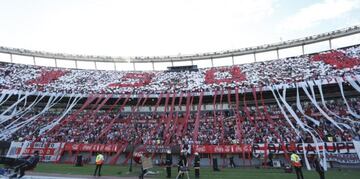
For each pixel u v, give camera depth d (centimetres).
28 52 6197
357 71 3934
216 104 4844
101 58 6650
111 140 3925
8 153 3725
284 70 4975
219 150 3531
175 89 5069
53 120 4528
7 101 4800
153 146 3691
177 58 6575
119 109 4953
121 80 5731
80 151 3791
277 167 3141
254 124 4012
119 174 2455
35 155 2173
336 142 3041
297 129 3612
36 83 5241
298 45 5653
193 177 2308
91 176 2264
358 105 3828
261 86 4450
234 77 5234
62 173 2472
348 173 2544
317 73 4384
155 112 4869
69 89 5112
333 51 5006
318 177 2298
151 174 2461
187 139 3834
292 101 4484
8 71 5500
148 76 5938
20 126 4281
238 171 2812
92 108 4938
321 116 3862
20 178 2017
